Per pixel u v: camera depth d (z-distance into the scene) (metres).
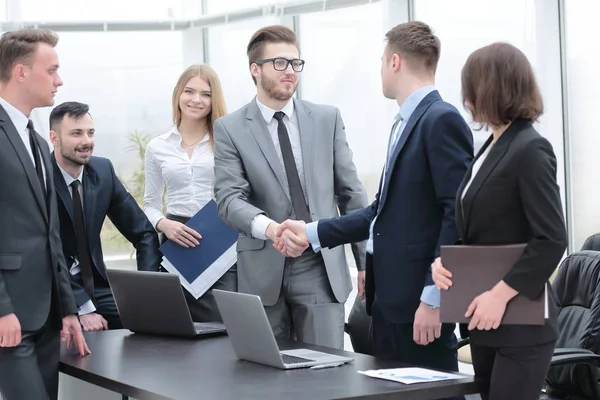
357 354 3.23
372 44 5.89
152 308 3.83
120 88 6.80
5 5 6.45
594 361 3.57
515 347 2.60
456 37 5.50
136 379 2.96
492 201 2.61
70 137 4.49
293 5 6.00
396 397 2.60
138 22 6.70
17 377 3.26
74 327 3.49
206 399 2.59
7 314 3.16
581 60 4.96
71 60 6.70
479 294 2.61
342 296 3.86
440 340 3.18
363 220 3.44
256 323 3.02
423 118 3.09
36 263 3.31
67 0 6.60
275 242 3.59
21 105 3.40
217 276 4.45
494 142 2.68
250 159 3.83
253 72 3.90
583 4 4.92
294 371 2.96
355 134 6.07
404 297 3.13
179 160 4.66
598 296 3.80
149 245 4.72
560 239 2.52
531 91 2.61
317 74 6.28
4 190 3.27
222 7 6.62
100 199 4.69
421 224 3.12
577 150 5.06
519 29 5.14
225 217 3.80
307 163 3.87
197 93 4.59
